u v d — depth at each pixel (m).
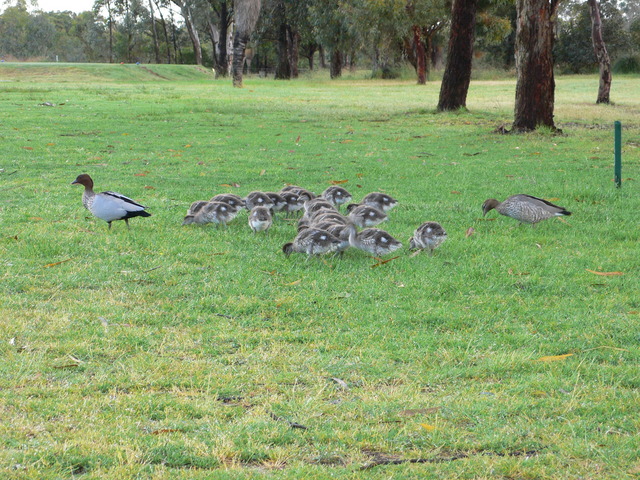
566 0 72.94
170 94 41.31
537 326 6.81
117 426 4.73
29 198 12.53
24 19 122.75
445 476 4.24
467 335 6.56
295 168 16.61
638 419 4.91
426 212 11.90
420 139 22.33
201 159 17.78
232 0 79.75
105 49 122.94
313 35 74.44
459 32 30.28
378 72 74.50
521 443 4.61
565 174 15.66
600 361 6.05
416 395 5.29
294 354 6.05
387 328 6.72
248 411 5.07
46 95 36.78
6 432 4.58
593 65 81.81
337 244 8.90
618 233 10.30
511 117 28.72
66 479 4.12
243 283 7.99
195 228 10.65
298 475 4.20
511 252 9.38
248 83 62.97
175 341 6.32
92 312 6.97
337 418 4.96
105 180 14.58
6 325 6.46
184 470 4.24
